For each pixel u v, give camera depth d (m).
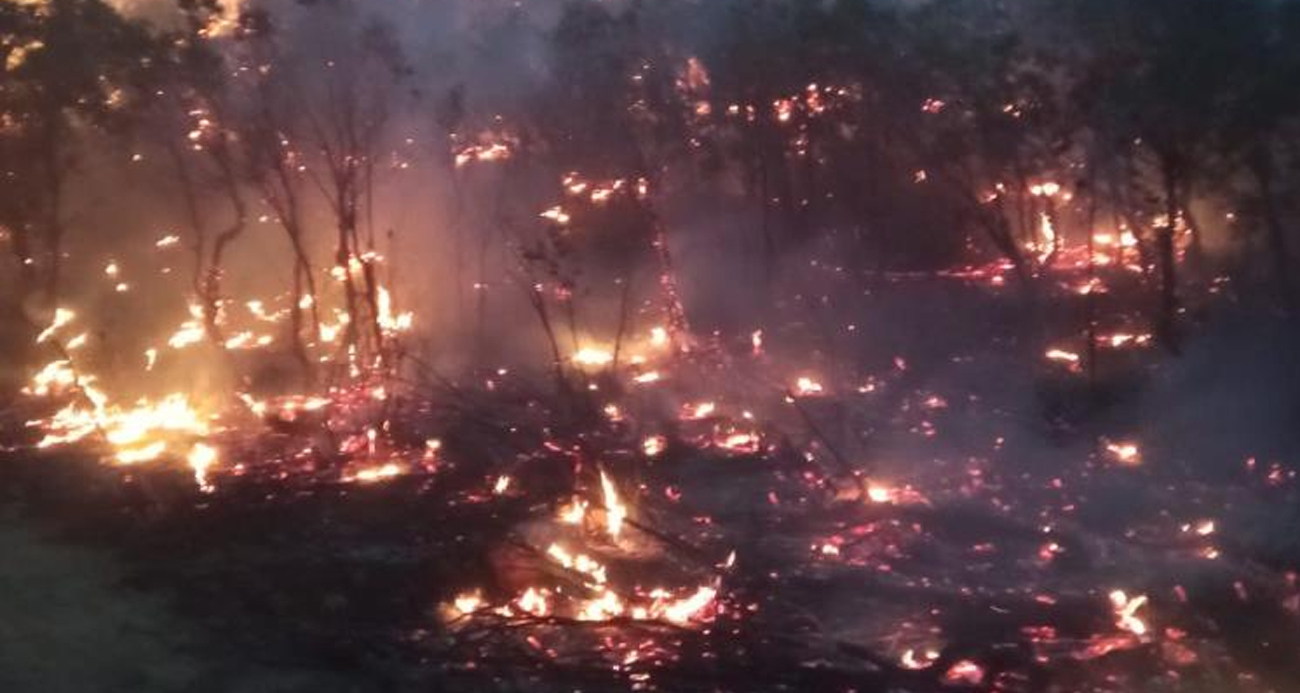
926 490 7.32
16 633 5.87
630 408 8.80
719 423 8.48
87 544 6.95
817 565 6.48
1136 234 8.80
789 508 7.19
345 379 9.23
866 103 9.09
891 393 8.76
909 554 6.58
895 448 7.96
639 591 6.32
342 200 9.16
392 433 8.35
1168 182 8.17
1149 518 6.89
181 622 6.02
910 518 6.94
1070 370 8.73
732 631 5.80
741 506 7.23
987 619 5.85
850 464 7.71
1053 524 6.80
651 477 7.63
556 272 9.28
